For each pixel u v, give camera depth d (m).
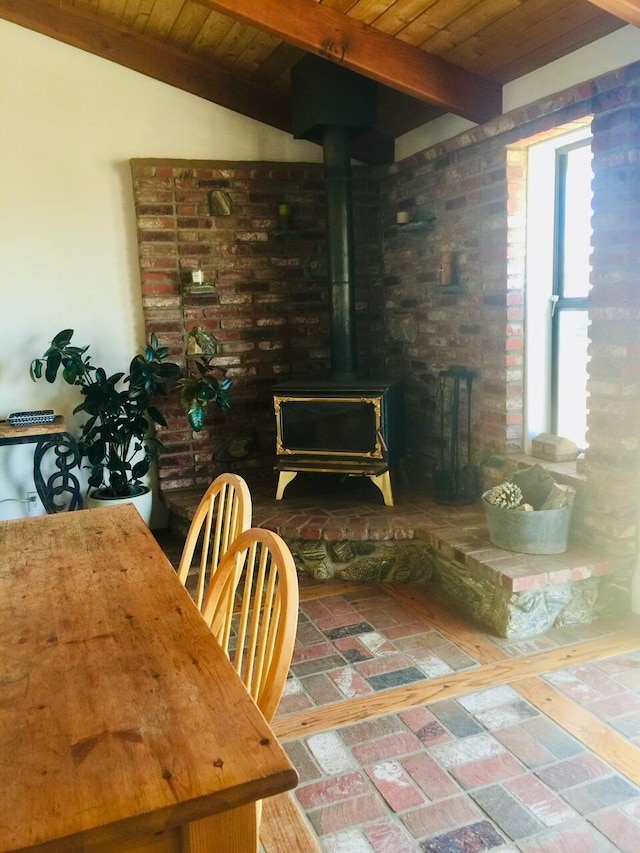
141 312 3.94
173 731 0.98
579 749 2.03
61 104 3.63
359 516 3.41
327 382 3.69
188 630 1.29
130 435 3.67
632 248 2.55
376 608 3.01
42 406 3.83
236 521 1.72
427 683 2.40
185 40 3.54
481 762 1.98
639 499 2.75
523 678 2.41
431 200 3.71
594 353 2.76
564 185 3.18
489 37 2.82
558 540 2.81
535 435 3.39
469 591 2.91
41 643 1.25
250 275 4.04
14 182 3.62
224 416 4.11
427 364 3.93
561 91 2.72
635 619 2.83
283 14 2.78
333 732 2.14
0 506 3.81
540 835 1.71
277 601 1.28
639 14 2.19
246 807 0.92
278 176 3.98
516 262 3.22
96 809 0.83
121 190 3.80
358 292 4.24
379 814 1.79
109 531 1.91
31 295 3.73
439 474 3.67
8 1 3.41
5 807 0.83
